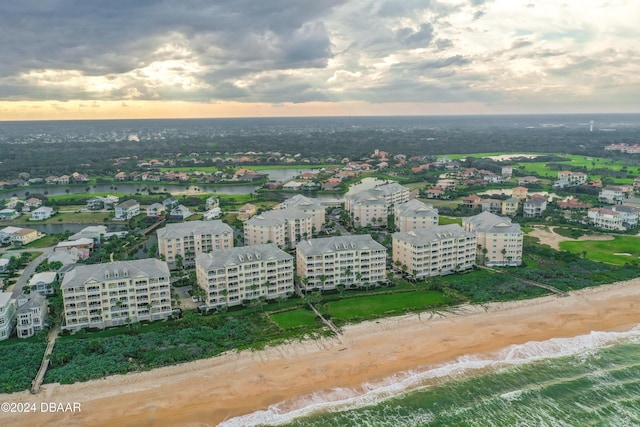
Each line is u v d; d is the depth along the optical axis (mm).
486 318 182250
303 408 131625
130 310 177375
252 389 138500
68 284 169875
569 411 132000
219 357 152500
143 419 125562
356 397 136750
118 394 134250
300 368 148500
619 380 146125
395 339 166375
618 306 193250
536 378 146750
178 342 160125
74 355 152125
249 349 157375
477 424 126688
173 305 191125
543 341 167750
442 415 129875
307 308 190000
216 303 191000
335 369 148750
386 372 148250
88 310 172500
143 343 159125
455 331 172500
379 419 127875
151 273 179125
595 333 173625
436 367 151625
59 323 174125
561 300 197375
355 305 192125
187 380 141250
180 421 125375
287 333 168125
